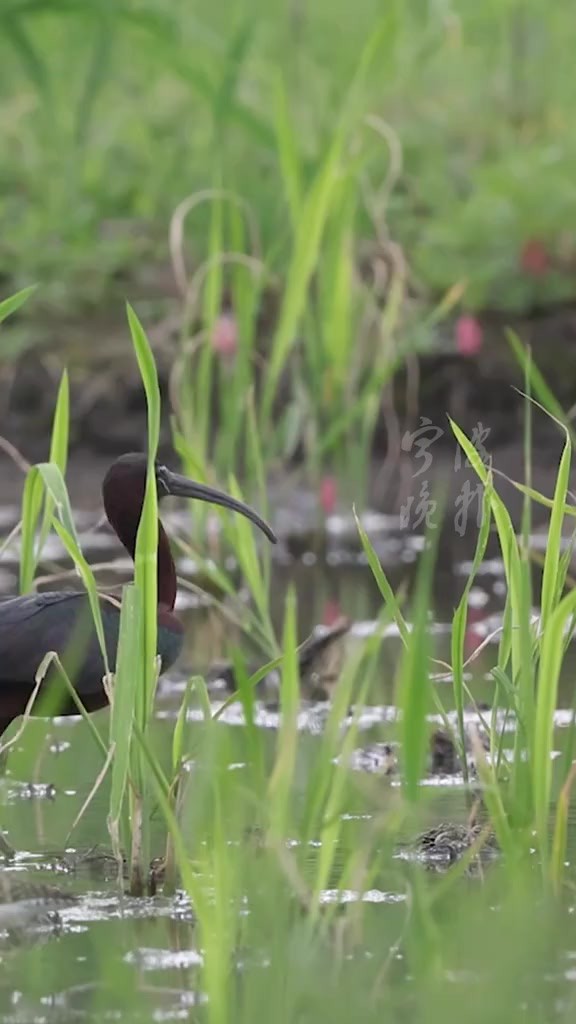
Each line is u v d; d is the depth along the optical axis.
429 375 19.33
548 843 8.73
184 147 21.23
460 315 19.50
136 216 21.05
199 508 14.32
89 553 16.72
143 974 7.22
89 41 22.81
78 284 20.27
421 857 8.70
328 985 7.02
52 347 19.92
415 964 7.20
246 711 7.88
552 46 23.31
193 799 8.18
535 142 21.56
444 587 15.27
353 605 14.53
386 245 16.06
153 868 8.45
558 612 7.84
